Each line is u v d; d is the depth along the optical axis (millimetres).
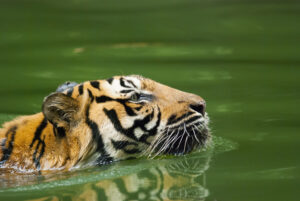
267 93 15273
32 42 21109
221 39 21188
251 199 9148
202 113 11258
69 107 10383
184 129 11000
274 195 9297
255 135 12469
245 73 17109
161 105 11000
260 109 14070
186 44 20594
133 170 10633
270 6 26594
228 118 13531
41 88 15906
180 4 27719
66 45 20625
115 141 10750
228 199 9180
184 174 10398
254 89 15602
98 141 10617
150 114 10898
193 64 18125
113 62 18266
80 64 18109
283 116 13578
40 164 10383
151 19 24500
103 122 10633
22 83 16422
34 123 10656
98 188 9766
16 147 10492
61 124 10391
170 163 11016
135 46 20438
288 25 22891
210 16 24844
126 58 18828
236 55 19078
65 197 9367
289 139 12180
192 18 24562
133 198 9305
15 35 22141
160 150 11086
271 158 11148
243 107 14250
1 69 17812
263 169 10539
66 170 10430
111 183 9992
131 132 10805
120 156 10922
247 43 20547
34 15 25562
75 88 10750
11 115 13953
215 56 19031
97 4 28047
